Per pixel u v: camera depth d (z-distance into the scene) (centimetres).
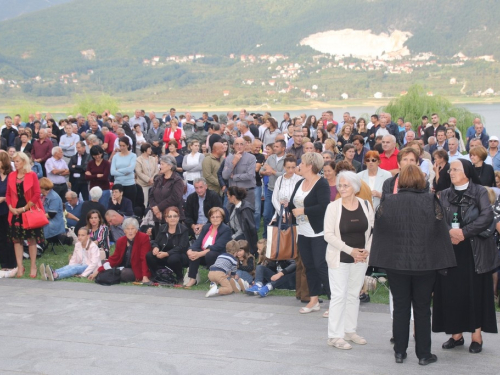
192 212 1097
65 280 980
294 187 757
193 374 523
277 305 798
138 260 959
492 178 927
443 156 859
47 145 1542
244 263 912
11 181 970
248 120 1816
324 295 838
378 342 622
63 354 589
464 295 574
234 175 1136
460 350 593
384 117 1658
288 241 771
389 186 671
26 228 969
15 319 739
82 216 1208
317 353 580
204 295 870
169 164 1048
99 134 1825
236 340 629
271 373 521
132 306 801
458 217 578
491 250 576
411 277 544
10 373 542
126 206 1226
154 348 601
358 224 596
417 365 542
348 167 828
